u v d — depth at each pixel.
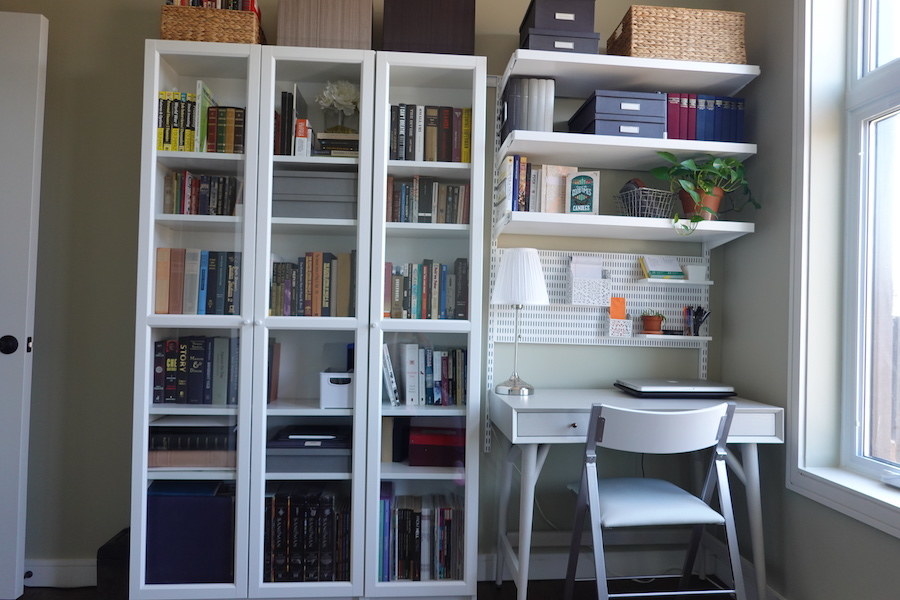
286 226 2.15
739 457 2.37
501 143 2.48
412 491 2.17
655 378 2.59
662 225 2.27
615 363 2.60
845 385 2.05
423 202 2.21
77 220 2.43
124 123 2.45
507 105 2.37
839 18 2.13
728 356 2.57
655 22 2.29
